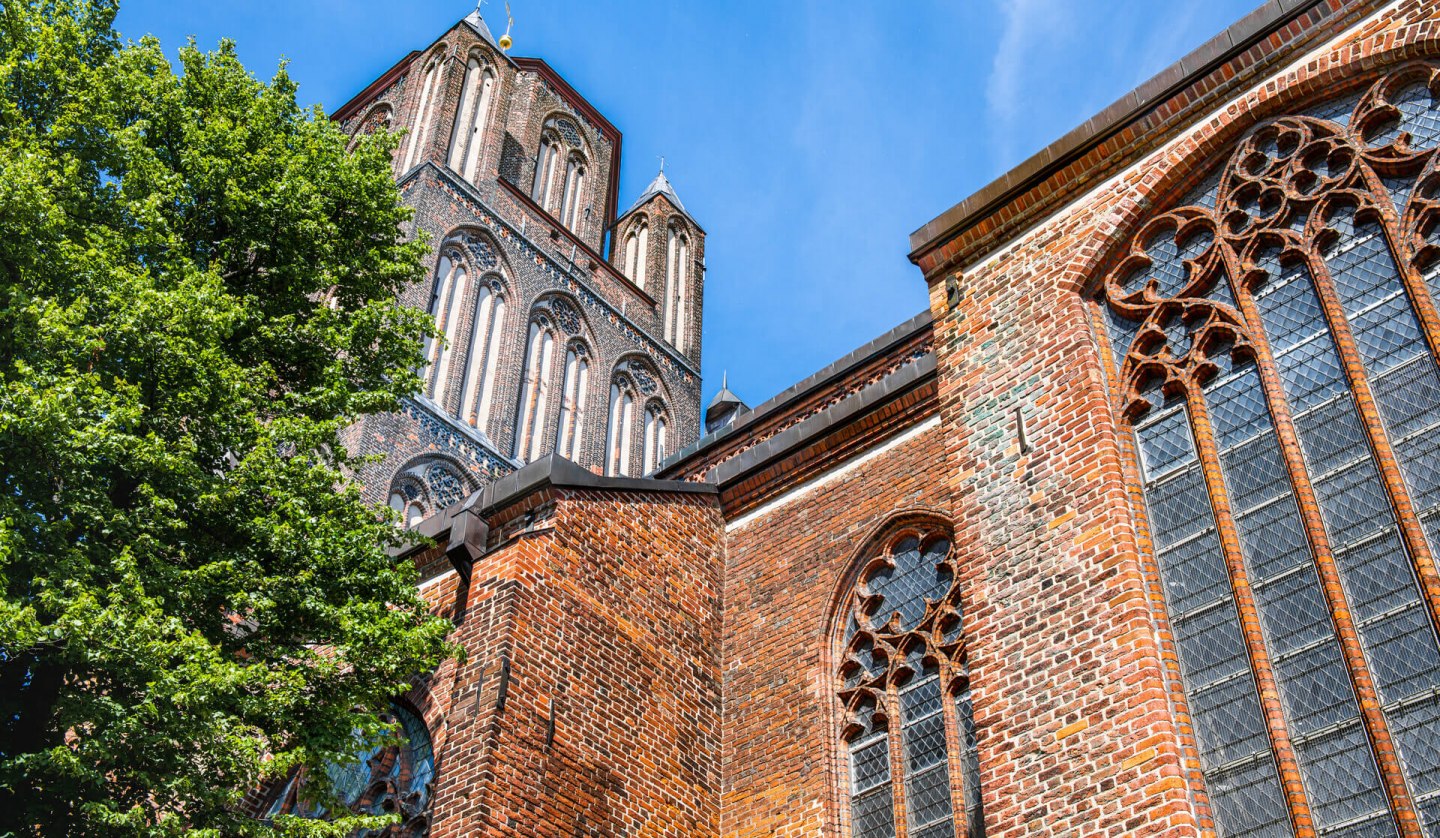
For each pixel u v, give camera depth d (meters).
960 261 15.12
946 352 14.62
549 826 13.59
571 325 43.28
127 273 13.59
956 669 14.62
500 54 46.19
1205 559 11.80
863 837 14.51
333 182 17.05
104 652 11.35
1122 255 13.84
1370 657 10.55
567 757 14.19
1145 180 13.90
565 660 14.84
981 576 12.84
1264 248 12.99
